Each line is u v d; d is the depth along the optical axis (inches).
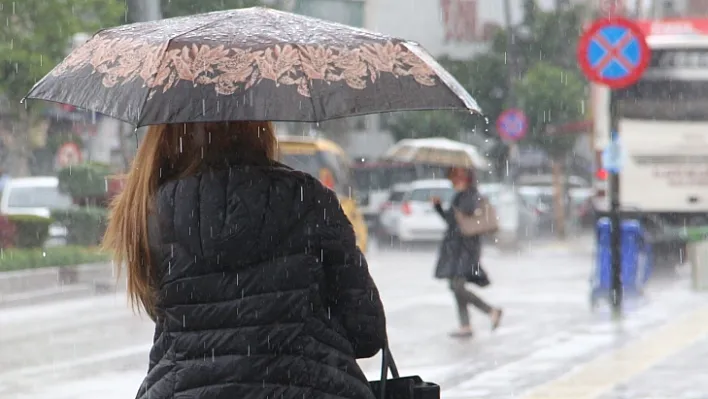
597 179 2593.5
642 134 2610.7
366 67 398.6
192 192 373.1
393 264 2770.7
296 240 370.3
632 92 2608.3
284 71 384.8
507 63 4798.2
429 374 1157.7
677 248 2576.3
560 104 5270.7
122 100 379.9
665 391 1027.9
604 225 1756.9
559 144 5216.5
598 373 1135.6
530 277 2343.8
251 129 395.9
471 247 1445.6
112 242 394.9
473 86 5442.9
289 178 375.6
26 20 3019.2
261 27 403.5
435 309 1758.1
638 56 1507.1
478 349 1334.9
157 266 382.3
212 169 383.9
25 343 1419.8
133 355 1318.9
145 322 1625.2
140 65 386.0
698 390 1030.4
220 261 365.7
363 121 5728.3
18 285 2009.1
